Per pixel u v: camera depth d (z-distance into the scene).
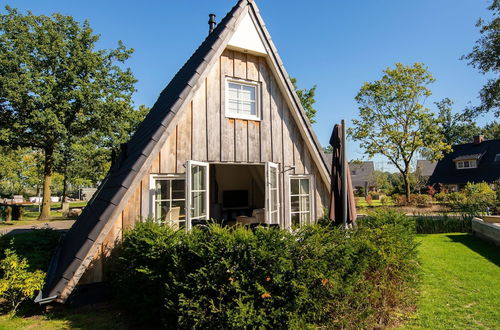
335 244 3.75
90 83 22.05
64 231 9.41
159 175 5.86
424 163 54.34
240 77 6.93
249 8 6.95
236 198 12.64
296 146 7.64
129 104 24.56
